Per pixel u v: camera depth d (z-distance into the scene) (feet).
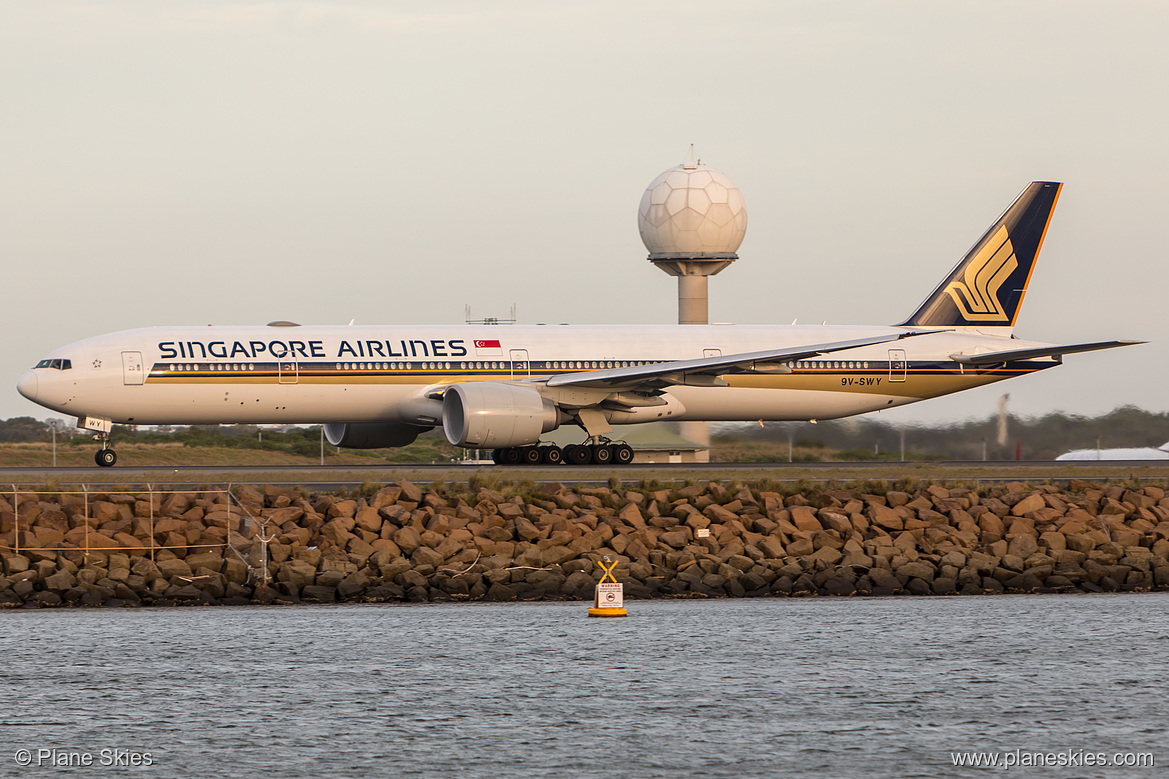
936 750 240.32
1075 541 462.19
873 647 322.75
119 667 301.43
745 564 430.61
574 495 482.28
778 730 252.21
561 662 306.14
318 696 276.62
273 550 419.13
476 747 241.76
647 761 234.17
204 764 233.35
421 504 468.34
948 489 521.65
